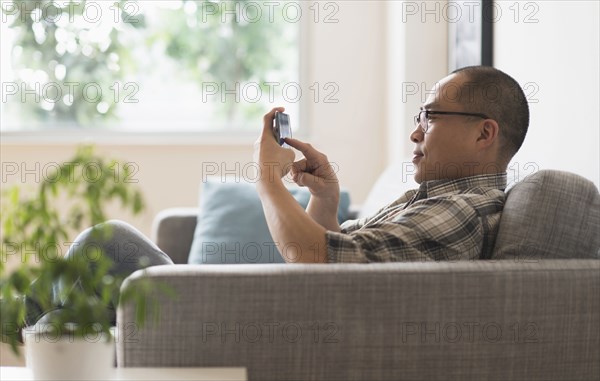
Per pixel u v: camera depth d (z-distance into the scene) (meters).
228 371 1.79
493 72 2.41
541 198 2.13
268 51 5.80
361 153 5.70
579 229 2.12
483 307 1.90
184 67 5.80
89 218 1.49
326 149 5.70
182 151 5.63
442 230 2.11
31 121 5.73
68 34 5.73
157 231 4.10
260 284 1.86
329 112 5.68
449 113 2.38
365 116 5.69
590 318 1.93
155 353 1.84
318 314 1.87
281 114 2.44
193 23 5.79
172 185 5.63
